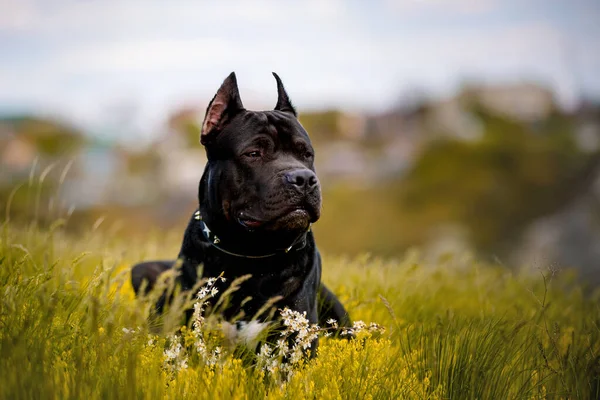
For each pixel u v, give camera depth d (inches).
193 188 2834.6
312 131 3577.8
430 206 2395.4
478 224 2361.0
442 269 290.8
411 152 2758.4
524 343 173.3
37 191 199.5
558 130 2903.5
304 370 155.6
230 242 174.1
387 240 2244.1
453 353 160.7
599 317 211.8
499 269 275.9
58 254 216.2
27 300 151.6
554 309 235.8
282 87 206.4
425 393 152.6
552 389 162.6
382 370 158.7
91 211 2191.2
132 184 2719.0
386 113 3545.8
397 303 222.4
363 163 3021.7
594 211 1793.8
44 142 3063.5
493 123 2869.1
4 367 127.2
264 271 174.2
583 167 2546.8
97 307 133.8
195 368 155.3
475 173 2491.4
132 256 273.6
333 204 2347.4
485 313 218.4
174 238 337.1
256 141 178.4
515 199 2433.6
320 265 197.8
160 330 161.5
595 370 160.2
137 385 134.3
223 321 169.6
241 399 140.5
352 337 181.6
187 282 178.1
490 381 155.7
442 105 3112.7
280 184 170.1
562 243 1720.0
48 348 140.1
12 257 182.2
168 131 3299.7
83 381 130.3
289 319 158.1
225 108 186.4
